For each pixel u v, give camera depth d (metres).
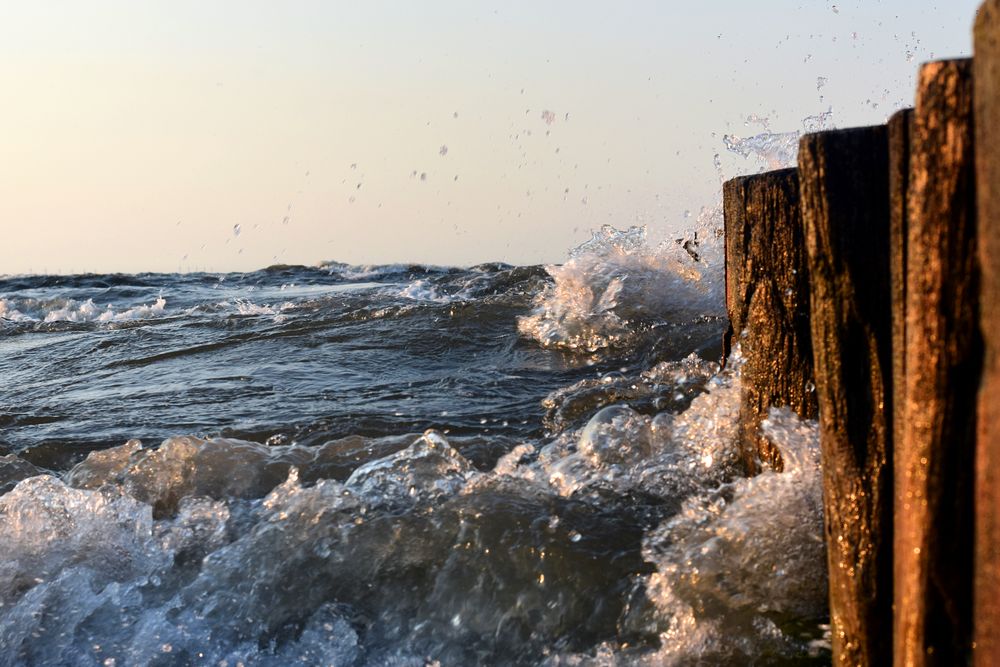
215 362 7.02
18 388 6.61
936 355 1.70
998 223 1.42
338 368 6.60
